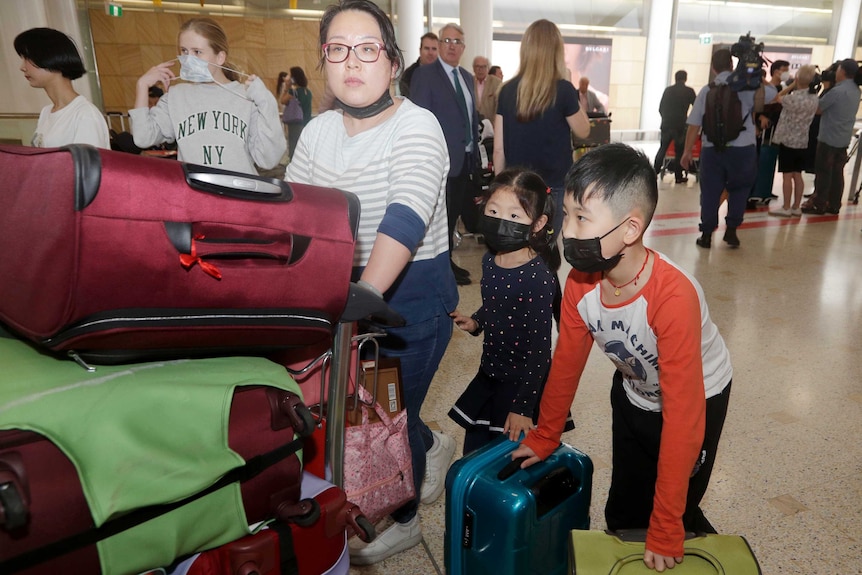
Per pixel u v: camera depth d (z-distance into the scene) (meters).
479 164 4.84
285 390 0.84
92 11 8.66
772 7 13.62
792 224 6.07
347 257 0.89
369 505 1.32
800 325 3.42
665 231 5.78
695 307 1.12
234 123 2.25
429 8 10.68
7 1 7.23
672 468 1.09
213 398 0.77
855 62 6.02
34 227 0.68
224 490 0.80
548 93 3.09
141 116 2.20
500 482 1.26
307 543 0.91
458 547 1.33
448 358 2.99
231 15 9.39
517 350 1.63
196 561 0.84
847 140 6.25
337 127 1.36
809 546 1.74
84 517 0.67
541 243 1.59
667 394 1.12
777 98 7.00
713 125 4.73
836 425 2.38
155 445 0.72
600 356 3.03
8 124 3.94
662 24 12.40
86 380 0.73
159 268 0.72
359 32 1.19
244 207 0.79
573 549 1.13
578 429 2.35
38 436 0.65
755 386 2.70
